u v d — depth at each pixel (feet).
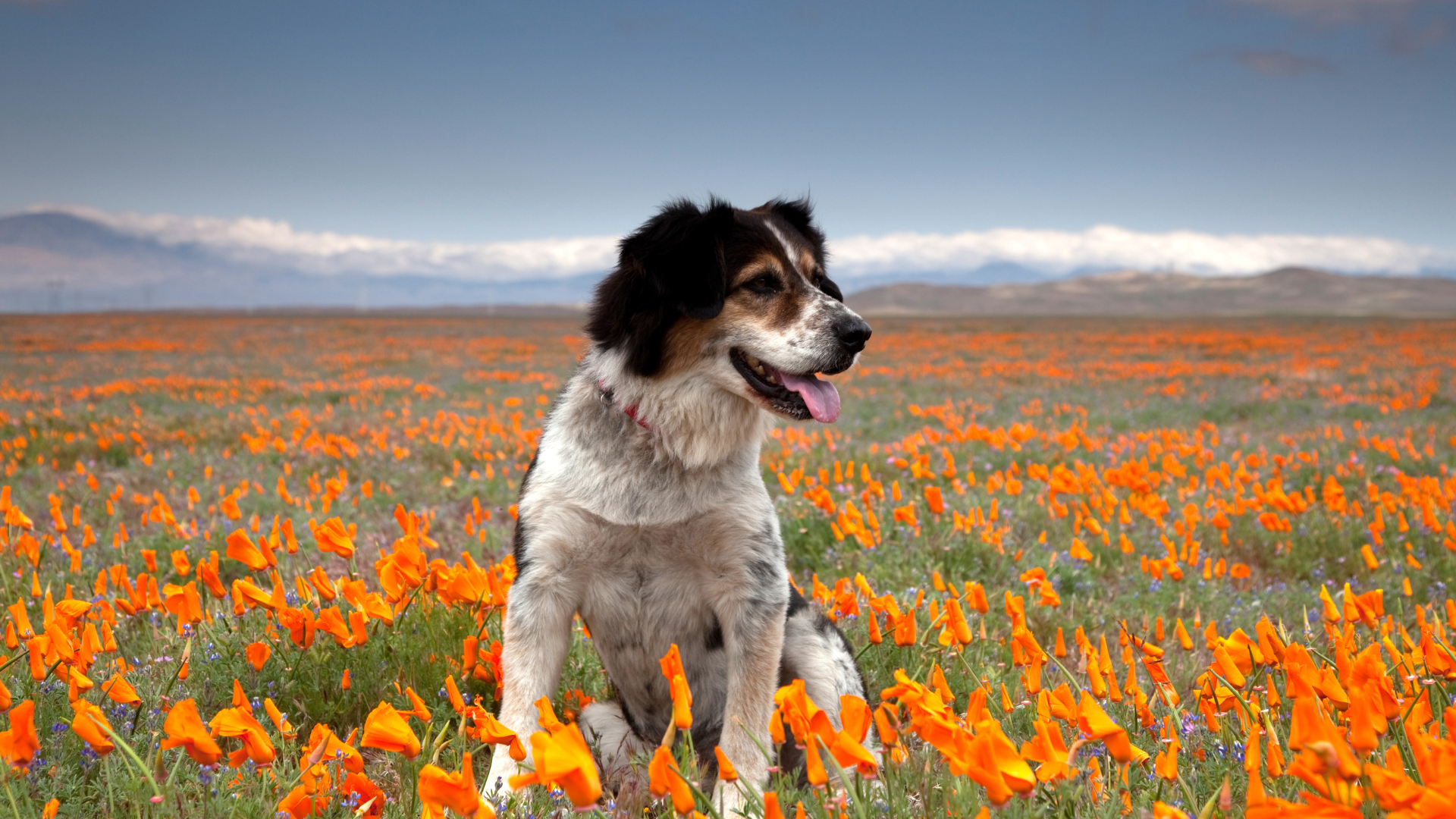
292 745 9.34
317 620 11.69
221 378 81.66
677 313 10.71
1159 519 21.88
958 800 7.33
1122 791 8.00
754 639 10.68
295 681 11.32
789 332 10.80
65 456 33.71
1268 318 466.70
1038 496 24.82
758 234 11.56
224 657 11.54
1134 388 68.95
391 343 154.71
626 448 10.80
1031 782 5.67
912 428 44.45
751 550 10.80
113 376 83.56
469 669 11.50
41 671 9.05
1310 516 23.59
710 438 10.78
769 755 9.39
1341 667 8.23
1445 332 184.75
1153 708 10.21
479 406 56.34
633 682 11.57
